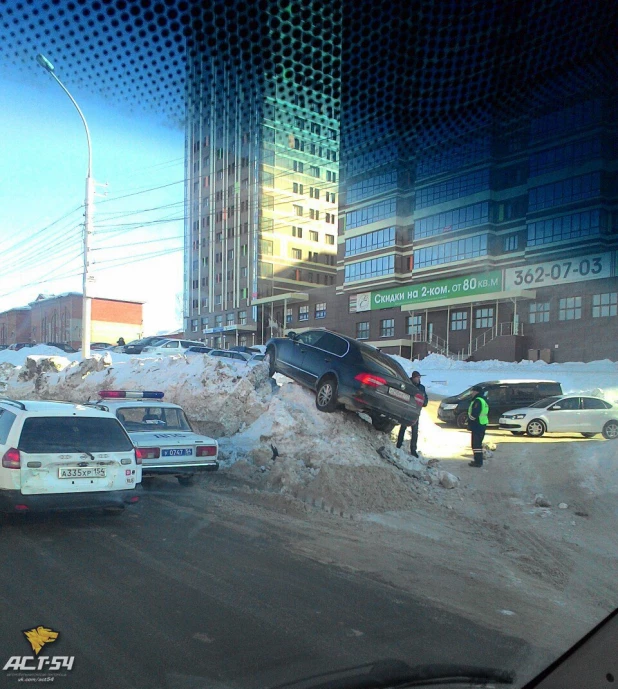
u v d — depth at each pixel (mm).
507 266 36500
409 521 7418
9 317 80812
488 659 3764
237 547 6078
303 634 4043
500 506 8391
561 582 5445
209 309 61469
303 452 10281
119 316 75062
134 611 4312
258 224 54344
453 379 33500
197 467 8836
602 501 8656
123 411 9469
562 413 16547
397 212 43438
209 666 3543
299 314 54156
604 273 32500
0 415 7133
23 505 6180
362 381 10938
